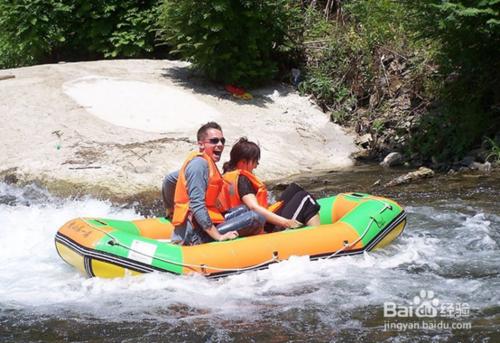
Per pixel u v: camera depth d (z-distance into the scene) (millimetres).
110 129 10156
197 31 11320
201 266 5590
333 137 11023
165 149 9711
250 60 11773
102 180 8922
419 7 9852
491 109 10391
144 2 14000
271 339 4602
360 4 12773
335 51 12391
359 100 11805
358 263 5992
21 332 4805
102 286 5535
